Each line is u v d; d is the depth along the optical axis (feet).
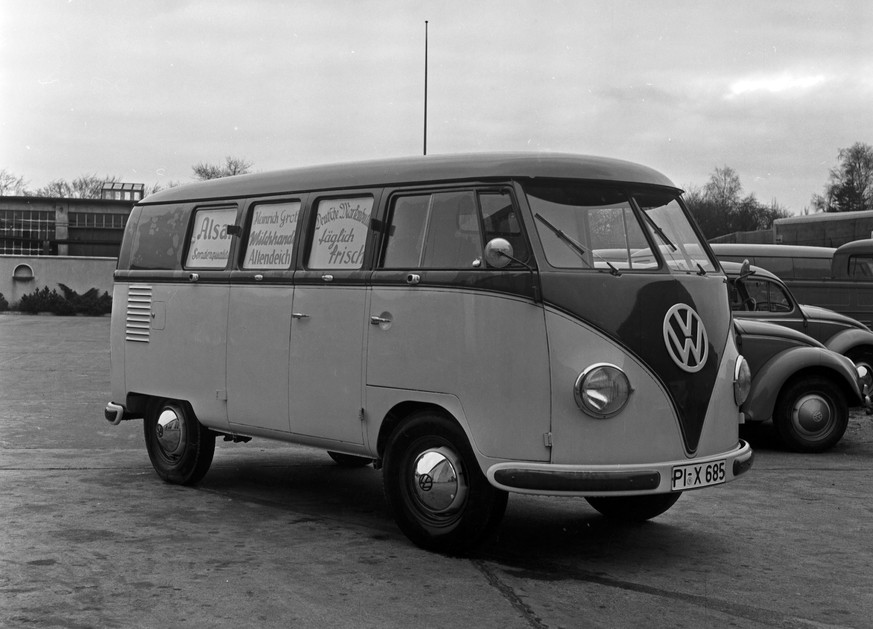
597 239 18.95
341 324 21.33
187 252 26.03
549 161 19.11
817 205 278.87
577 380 17.87
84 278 150.92
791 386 33.68
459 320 19.01
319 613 15.71
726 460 19.07
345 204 21.85
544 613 15.90
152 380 26.61
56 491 25.41
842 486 27.68
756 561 19.57
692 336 18.97
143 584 17.19
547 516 23.56
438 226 19.83
